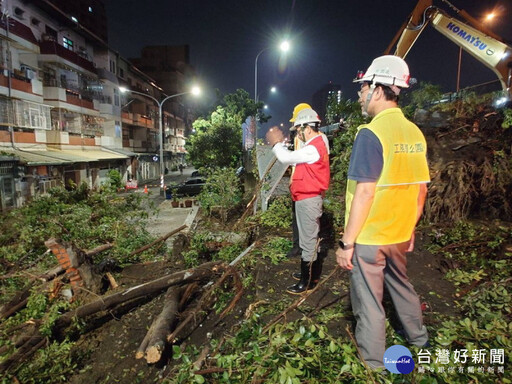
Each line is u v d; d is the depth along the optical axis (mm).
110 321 3785
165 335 2900
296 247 3951
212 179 9367
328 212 5125
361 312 1833
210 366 2225
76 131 26297
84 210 6430
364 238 1746
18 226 6016
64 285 4285
